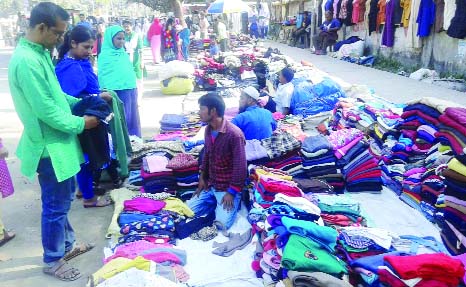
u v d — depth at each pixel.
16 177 5.66
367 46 15.41
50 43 3.04
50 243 3.42
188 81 10.50
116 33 5.83
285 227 2.96
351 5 15.88
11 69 2.95
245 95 4.99
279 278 2.96
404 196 4.51
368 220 4.01
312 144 4.70
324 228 2.93
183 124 6.62
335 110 6.72
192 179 4.57
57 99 3.10
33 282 3.41
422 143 4.73
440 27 10.61
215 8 17.33
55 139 3.16
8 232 4.13
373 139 5.62
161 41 15.59
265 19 27.48
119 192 4.72
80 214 4.53
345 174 4.71
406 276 2.41
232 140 3.92
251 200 4.17
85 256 3.77
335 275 2.70
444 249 3.44
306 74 8.55
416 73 11.01
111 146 4.91
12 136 7.58
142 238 3.74
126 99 6.00
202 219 4.04
